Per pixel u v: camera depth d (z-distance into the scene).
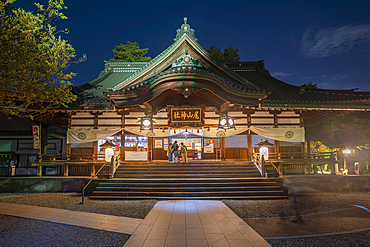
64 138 23.70
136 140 18.91
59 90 9.86
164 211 9.35
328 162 16.73
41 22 8.94
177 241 6.09
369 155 20.78
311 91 19.73
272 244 5.96
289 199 11.93
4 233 6.91
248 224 7.66
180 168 15.56
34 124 17.75
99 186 13.27
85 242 6.14
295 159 16.45
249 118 18.00
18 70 8.63
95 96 17.66
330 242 6.10
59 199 12.27
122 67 23.11
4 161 20.72
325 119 20.88
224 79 13.71
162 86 13.48
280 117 18.19
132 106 14.51
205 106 15.62
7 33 8.05
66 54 9.64
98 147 17.86
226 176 14.56
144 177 14.55
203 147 19.53
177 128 17.88
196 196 12.20
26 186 14.84
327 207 10.17
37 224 7.74
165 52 15.92
